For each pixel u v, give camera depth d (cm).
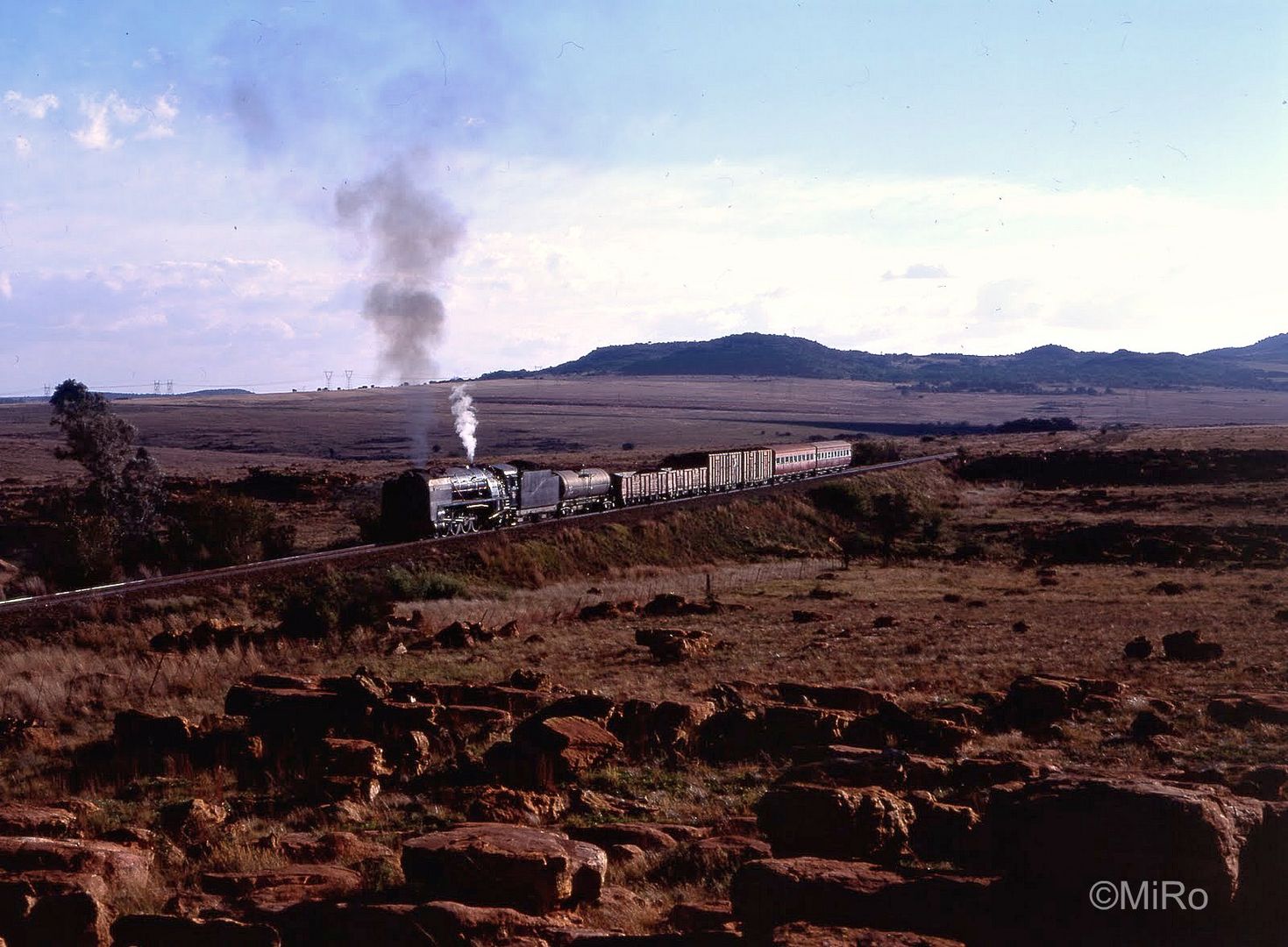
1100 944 864
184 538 5544
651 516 7250
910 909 906
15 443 15875
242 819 1631
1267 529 7806
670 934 961
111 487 6806
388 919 983
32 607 3534
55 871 1133
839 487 9238
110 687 2759
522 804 1573
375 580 4550
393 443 18112
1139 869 879
